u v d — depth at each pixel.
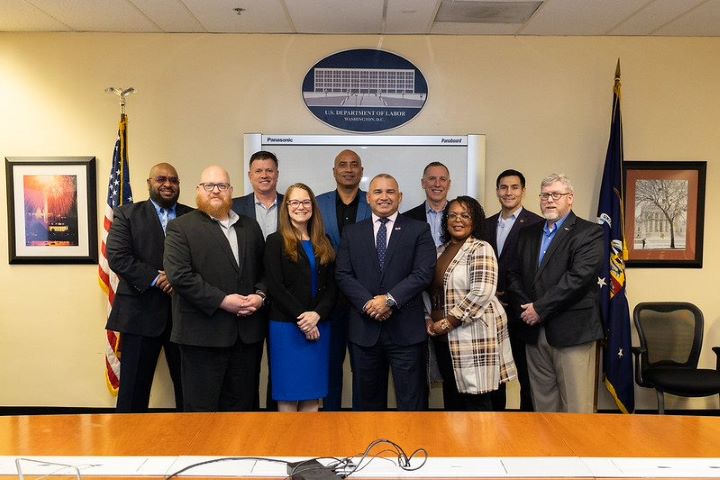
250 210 3.64
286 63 4.07
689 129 4.10
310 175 4.08
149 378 3.50
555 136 4.11
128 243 3.35
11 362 4.14
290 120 4.10
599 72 4.08
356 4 3.47
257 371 3.08
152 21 3.80
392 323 2.99
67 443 1.65
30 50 4.04
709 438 1.70
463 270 3.01
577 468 1.50
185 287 2.78
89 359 4.14
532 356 3.26
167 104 4.08
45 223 4.09
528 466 1.51
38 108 4.06
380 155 4.08
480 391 2.92
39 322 4.13
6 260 4.12
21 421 1.83
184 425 1.80
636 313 3.83
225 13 3.64
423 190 4.09
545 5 3.47
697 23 3.78
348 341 3.15
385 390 3.16
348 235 3.09
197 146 4.09
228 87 4.08
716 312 4.13
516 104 4.10
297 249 2.97
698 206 4.10
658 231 4.10
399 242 3.01
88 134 4.08
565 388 3.10
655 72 4.07
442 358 3.14
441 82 4.09
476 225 3.13
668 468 1.50
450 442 1.67
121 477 1.44
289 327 2.96
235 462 1.53
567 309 3.07
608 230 3.84
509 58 4.08
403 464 1.51
